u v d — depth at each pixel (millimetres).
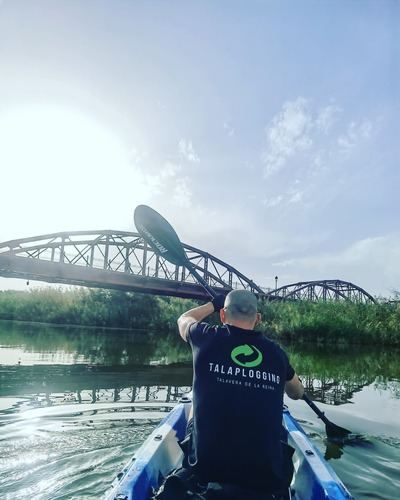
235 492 1674
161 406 5691
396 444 4316
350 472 3541
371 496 3074
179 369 9844
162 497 1775
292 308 22812
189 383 7727
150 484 2332
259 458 1705
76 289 45969
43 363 10406
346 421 5234
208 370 1890
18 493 3006
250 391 1803
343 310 22047
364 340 20422
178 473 1859
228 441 1729
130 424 4777
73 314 44062
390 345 20234
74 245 44250
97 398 6164
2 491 3031
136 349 16016
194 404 1883
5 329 28234
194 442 1856
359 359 13820
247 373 1852
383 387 8000
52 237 42906
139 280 37781
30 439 4203
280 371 1932
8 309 48062
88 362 10859
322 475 2393
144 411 5383
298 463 2746
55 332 27703
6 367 9539
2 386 7121
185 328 2256
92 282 36156
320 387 7887
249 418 1749
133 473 2283
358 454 4004
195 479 1813
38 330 29031
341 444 4293
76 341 19578
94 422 4840
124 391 6797
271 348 1982
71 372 8938
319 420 5273
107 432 4469
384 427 4961
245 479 1709
